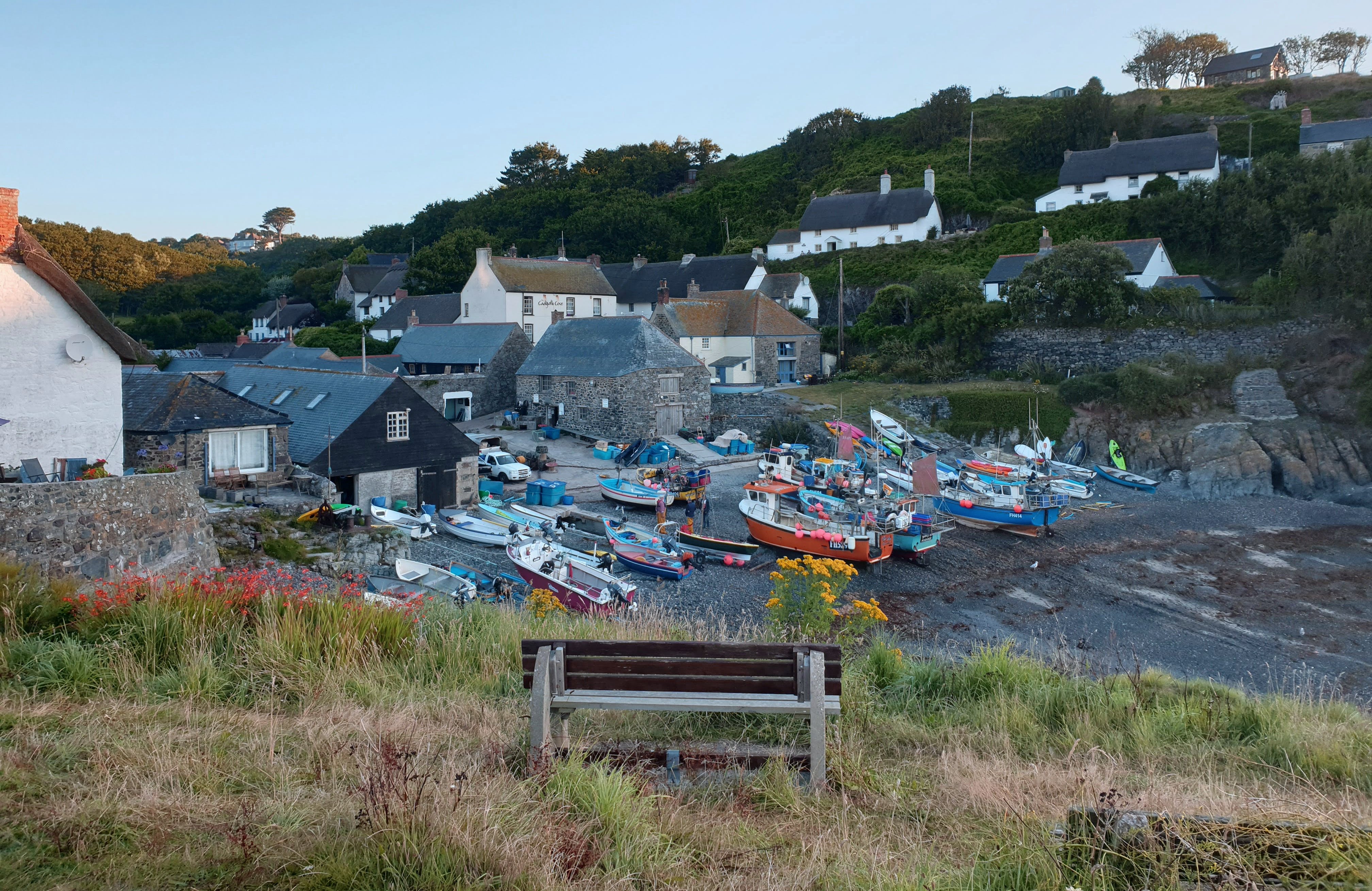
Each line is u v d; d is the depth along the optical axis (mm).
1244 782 7164
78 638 8516
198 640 8609
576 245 95750
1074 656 18875
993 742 8047
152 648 8359
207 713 7098
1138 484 39906
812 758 6352
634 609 17188
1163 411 45438
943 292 61312
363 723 6836
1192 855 4543
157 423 23172
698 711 6449
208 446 23844
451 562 24797
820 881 4812
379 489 30047
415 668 9141
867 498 33031
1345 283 46469
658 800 5809
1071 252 53844
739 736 7469
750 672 6539
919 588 26000
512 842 4633
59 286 16844
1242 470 40312
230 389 36656
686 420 47906
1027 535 31969
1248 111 91312
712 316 59031
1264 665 20266
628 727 7531
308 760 6102
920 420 48469
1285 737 8047
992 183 84812
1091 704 9117
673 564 25203
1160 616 23750
